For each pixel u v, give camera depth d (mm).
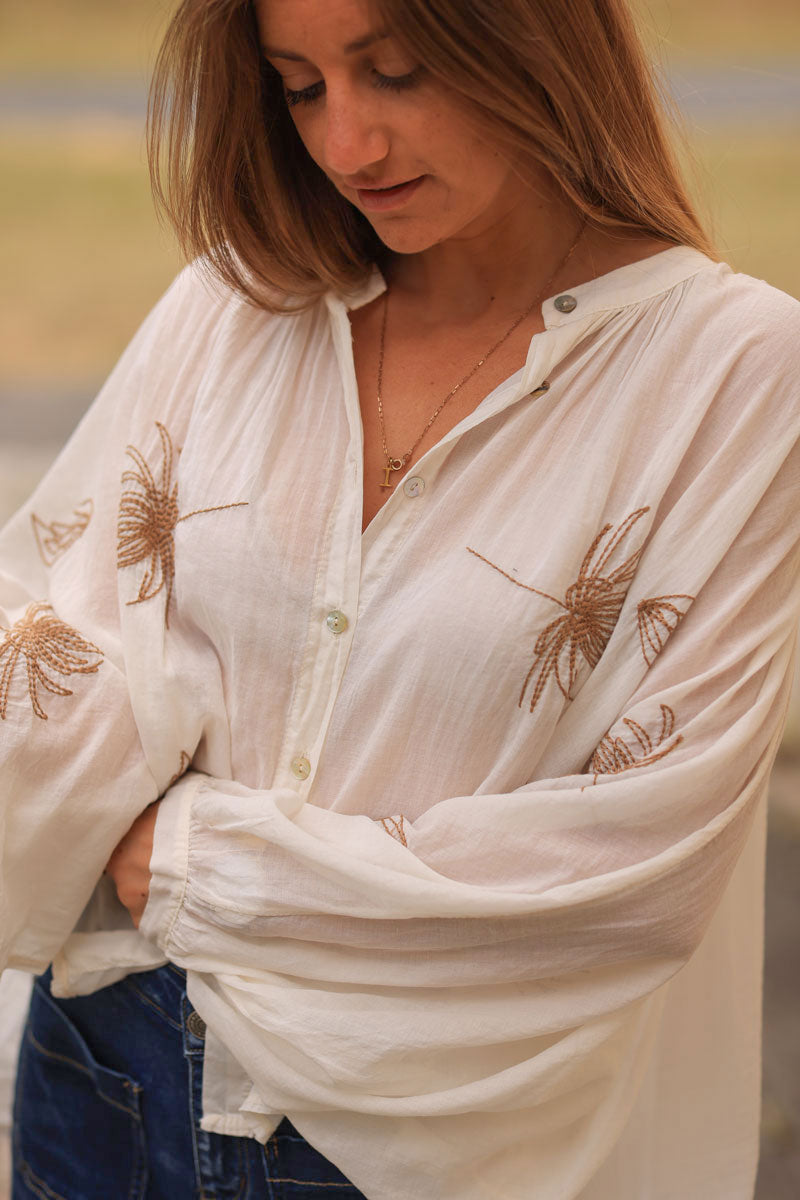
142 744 1213
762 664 1072
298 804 1139
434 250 1185
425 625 1086
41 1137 1368
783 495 1069
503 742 1100
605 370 1105
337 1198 1213
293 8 982
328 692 1144
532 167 1097
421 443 1166
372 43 984
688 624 1065
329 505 1157
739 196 7723
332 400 1199
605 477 1072
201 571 1183
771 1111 2154
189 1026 1211
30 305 7090
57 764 1189
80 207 8891
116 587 1273
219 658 1226
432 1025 1099
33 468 4844
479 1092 1095
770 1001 2402
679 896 1063
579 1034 1099
